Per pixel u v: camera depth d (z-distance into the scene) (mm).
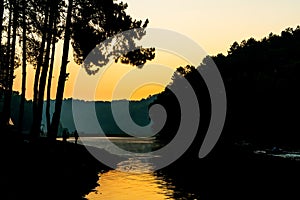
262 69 118750
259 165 47281
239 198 24906
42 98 33656
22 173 19500
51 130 33312
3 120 37500
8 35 41000
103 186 27625
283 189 28906
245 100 95312
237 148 79062
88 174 29766
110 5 35875
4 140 28844
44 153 27141
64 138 44812
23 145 28531
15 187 16859
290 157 59312
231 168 44281
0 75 43406
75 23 35312
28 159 23156
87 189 24703
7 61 40656
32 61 42188
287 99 90250
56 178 21484
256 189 28641
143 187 28156
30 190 17375
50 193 18547
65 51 33844
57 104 33750
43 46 33969
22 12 24453
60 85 33844
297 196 25891
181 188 28391
